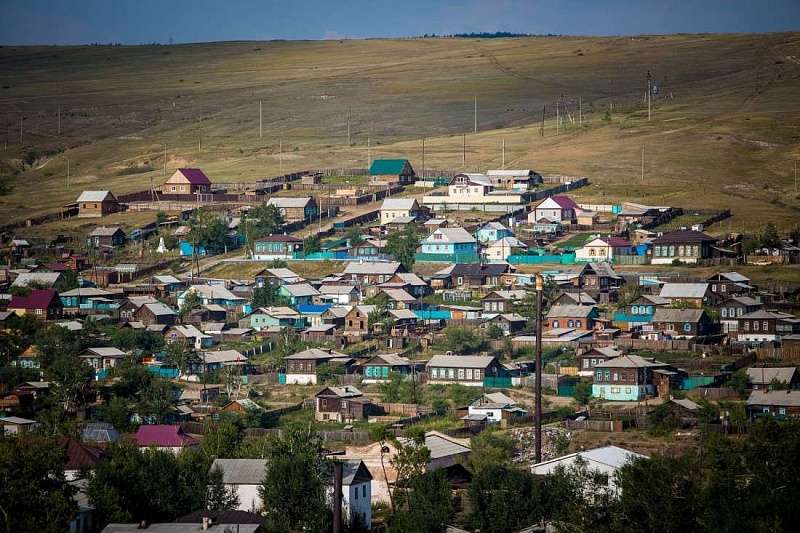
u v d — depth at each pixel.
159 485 120.25
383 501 131.75
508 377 187.62
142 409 171.38
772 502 108.56
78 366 180.38
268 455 133.50
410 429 145.88
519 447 150.50
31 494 108.56
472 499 119.69
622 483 113.69
